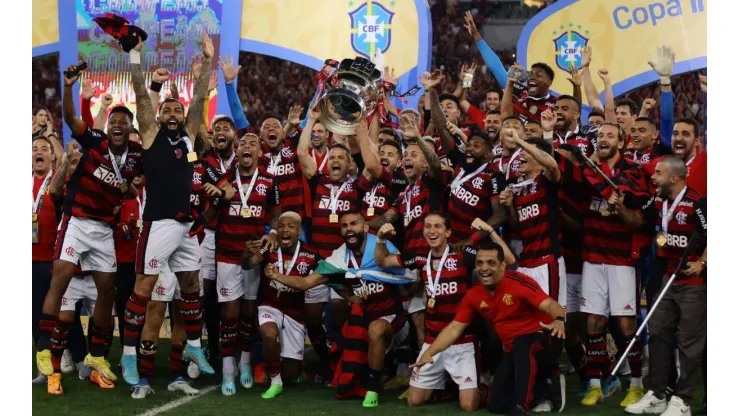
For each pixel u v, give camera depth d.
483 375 7.46
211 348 8.94
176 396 7.62
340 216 8.45
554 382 7.05
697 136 7.79
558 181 7.27
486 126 9.05
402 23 12.10
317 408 7.16
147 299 7.54
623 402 7.32
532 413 6.97
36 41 12.70
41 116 10.03
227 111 12.14
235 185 8.29
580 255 7.82
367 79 8.39
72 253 7.55
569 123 8.90
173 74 12.20
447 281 7.18
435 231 7.21
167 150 7.49
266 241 7.88
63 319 7.88
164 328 10.63
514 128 7.94
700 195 6.86
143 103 7.39
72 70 7.38
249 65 18.19
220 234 8.15
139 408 7.15
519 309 6.76
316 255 7.94
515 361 6.75
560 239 7.41
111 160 7.61
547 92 9.69
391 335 7.41
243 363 8.08
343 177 8.55
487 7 19.84
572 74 10.16
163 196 7.50
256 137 8.38
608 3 12.41
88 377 8.30
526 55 12.62
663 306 6.87
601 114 9.48
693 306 6.68
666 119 8.61
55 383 7.69
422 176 8.12
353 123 8.42
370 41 12.13
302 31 12.27
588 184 7.46
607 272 7.49
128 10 12.27
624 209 7.23
